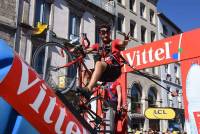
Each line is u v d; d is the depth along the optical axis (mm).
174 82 34188
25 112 2033
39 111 2121
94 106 5277
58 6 20078
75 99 3805
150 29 31531
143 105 27891
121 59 4012
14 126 1975
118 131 5156
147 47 9508
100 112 5133
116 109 5395
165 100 31469
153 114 10656
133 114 25688
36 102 2117
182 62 9039
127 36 4027
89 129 2820
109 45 4004
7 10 16578
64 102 2766
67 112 2393
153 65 9320
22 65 2104
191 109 8891
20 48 16953
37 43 17984
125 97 9633
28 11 17828
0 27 16016
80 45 5184
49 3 19547
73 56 5227
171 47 8977
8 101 1954
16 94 2002
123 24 27562
